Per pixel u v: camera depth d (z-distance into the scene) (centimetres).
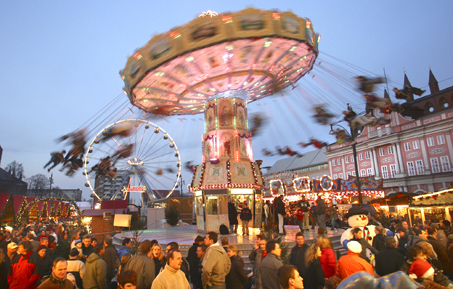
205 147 1755
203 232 1638
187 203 3022
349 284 254
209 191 1622
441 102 4934
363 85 1338
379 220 1850
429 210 1748
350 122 1498
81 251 717
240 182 1612
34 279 576
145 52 1197
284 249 915
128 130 1734
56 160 1387
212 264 520
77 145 1415
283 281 350
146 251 579
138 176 3303
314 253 527
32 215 2817
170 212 2561
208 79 1520
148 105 1777
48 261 722
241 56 1302
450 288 315
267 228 1203
